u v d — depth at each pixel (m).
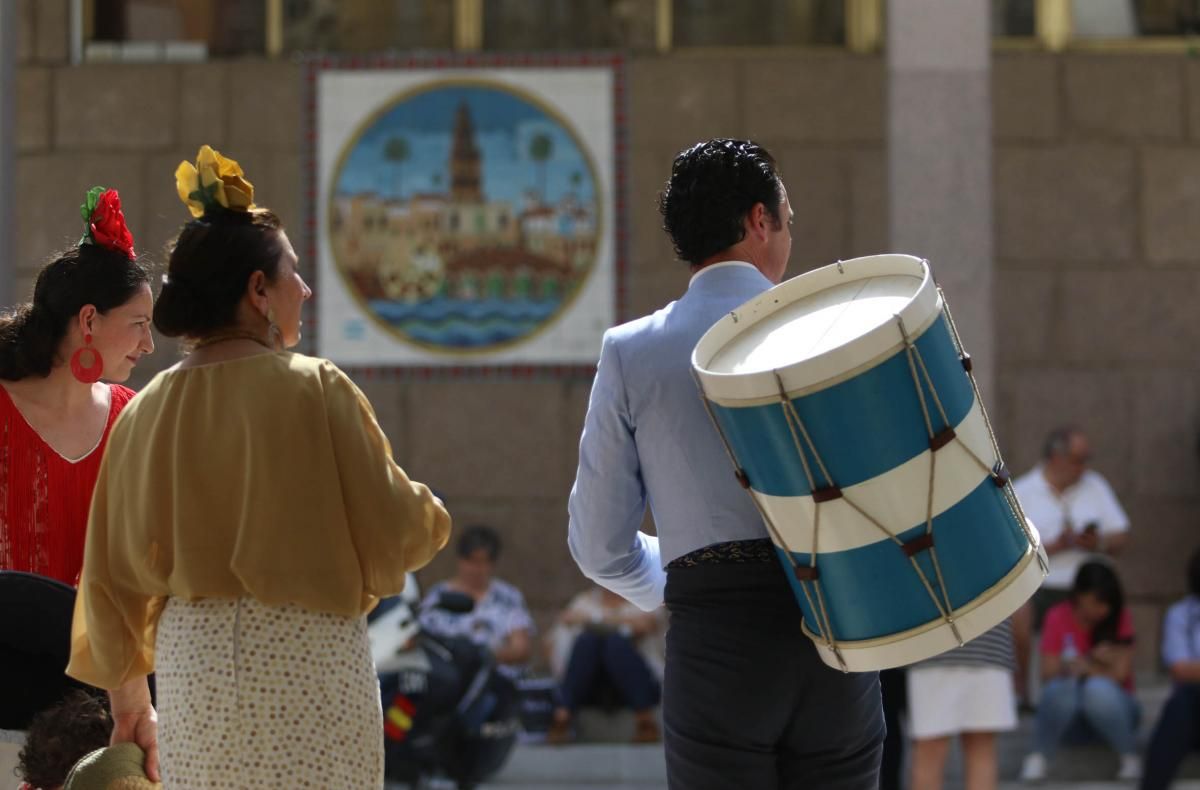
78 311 8.76
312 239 23.97
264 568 6.89
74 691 8.38
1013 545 7.30
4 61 16.58
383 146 23.97
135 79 24.16
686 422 7.80
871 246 24.05
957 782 19.11
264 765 6.88
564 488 23.89
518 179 23.94
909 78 18.86
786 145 24.08
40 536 8.95
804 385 6.86
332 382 7.15
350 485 7.06
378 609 16.86
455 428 23.94
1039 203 24.16
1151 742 18.44
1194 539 24.02
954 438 7.04
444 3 24.19
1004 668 16.53
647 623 20.89
